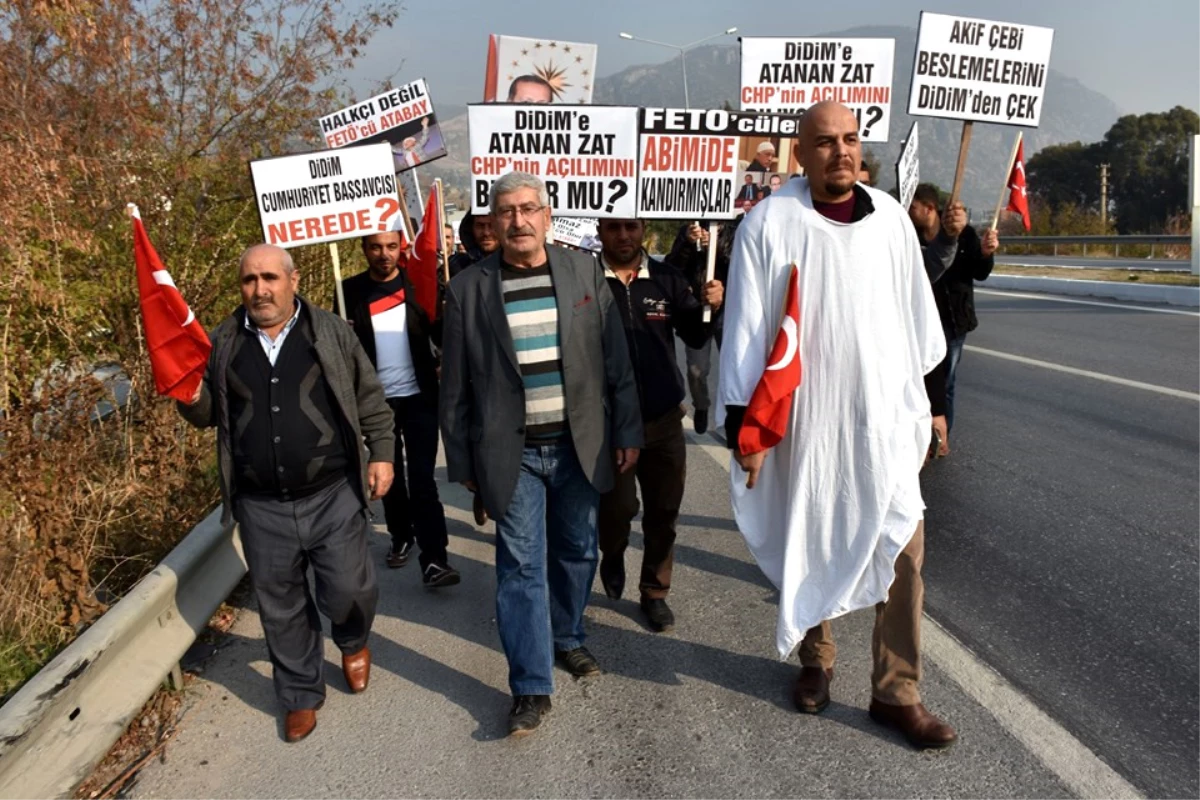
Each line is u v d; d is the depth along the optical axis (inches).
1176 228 1227.9
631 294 169.2
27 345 199.2
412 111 295.7
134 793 130.0
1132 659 153.6
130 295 225.1
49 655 153.9
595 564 156.7
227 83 279.3
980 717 138.4
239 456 143.6
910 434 132.3
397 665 165.3
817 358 130.6
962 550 202.8
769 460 139.6
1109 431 292.2
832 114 125.5
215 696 155.6
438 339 205.0
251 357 143.7
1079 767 125.3
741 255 133.9
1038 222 1460.4
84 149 239.1
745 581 193.2
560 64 311.3
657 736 138.0
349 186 206.7
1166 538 203.5
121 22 250.1
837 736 135.6
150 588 148.0
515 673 143.3
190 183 269.0
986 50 223.1
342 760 135.9
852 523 131.9
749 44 231.9
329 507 146.5
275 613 144.5
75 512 177.0
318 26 287.7
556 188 205.6
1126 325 508.1
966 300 255.1
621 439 150.3
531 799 124.8
